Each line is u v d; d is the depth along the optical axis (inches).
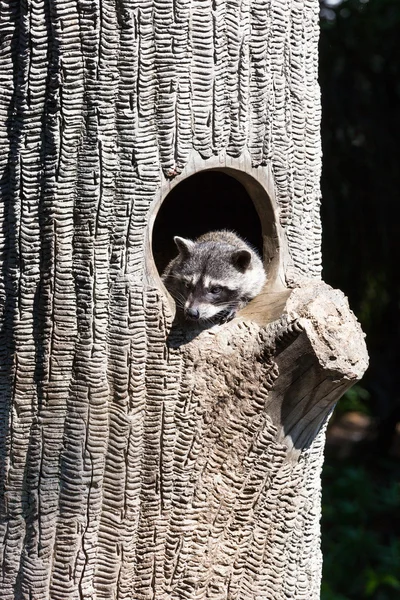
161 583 248.1
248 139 257.0
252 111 256.4
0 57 238.4
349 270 580.1
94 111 234.8
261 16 252.1
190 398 245.0
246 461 251.1
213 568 252.5
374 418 617.6
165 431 244.5
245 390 246.4
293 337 238.1
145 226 241.8
